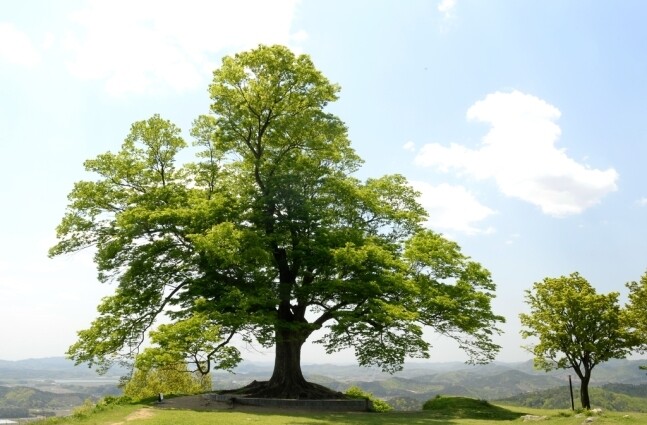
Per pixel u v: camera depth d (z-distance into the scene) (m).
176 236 30.39
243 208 30.41
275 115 31.75
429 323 31.73
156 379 52.41
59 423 19.20
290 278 32.78
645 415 22.25
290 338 31.53
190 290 29.33
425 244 31.20
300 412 25.36
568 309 34.44
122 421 19.48
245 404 27.95
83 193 29.64
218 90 30.72
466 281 31.70
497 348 31.36
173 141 31.45
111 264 30.53
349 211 34.19
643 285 33.19
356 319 28.59
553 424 21.16
